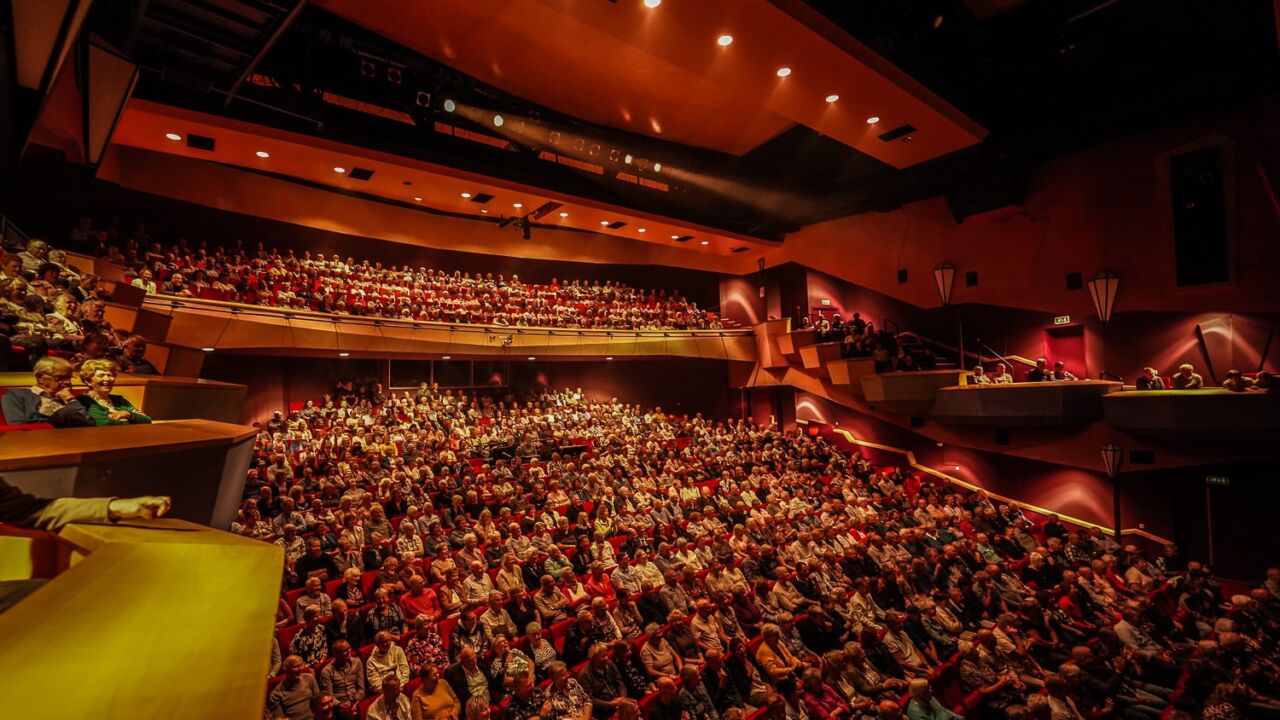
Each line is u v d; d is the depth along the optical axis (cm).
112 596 78
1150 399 1240
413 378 1956
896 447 1816
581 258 2322
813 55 1022
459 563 848
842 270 1984
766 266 2205
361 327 1497
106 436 217
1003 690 734
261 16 766
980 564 1081
